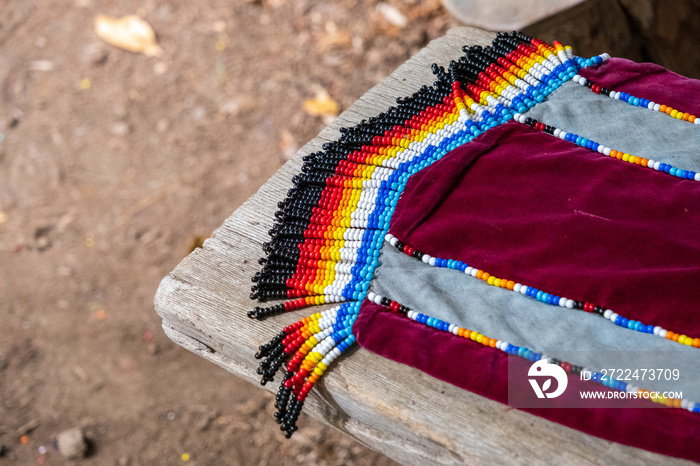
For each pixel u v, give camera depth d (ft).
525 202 5.89
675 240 5.33
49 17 16.24
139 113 14.47
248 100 14.33
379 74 14.32
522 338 5.18
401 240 5.93
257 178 13.29
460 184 6.14
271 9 15.55
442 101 6.79
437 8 14.74
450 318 5.37
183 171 13.58
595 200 5.73
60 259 12.77
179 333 6.46
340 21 15.06
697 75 10.46
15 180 13.91
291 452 10.39
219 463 10.39
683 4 9.70
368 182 6.32
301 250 6.09
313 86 14.32
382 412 5.28
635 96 6.48
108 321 11.90
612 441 4.75
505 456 4.89
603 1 9.01
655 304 5.10
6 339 11.83
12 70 15.46
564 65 6.75
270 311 5.86
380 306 5.62
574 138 6.21
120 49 15.40
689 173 5.76
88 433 10.75
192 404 10.94
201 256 6.41
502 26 8.77
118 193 13.46
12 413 11.03
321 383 5.51
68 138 14.30
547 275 5.43
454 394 5.20
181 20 15.70
